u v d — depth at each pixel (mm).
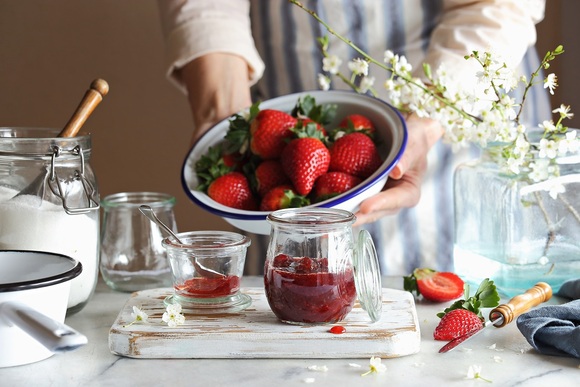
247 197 1552
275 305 1190
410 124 1674
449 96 1427
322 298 1161
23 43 2785
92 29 2775
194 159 1636
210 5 1985
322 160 1490
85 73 2799
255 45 2135
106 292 1510
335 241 1177
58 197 1302
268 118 1562
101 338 1243
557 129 1351
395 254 2045
